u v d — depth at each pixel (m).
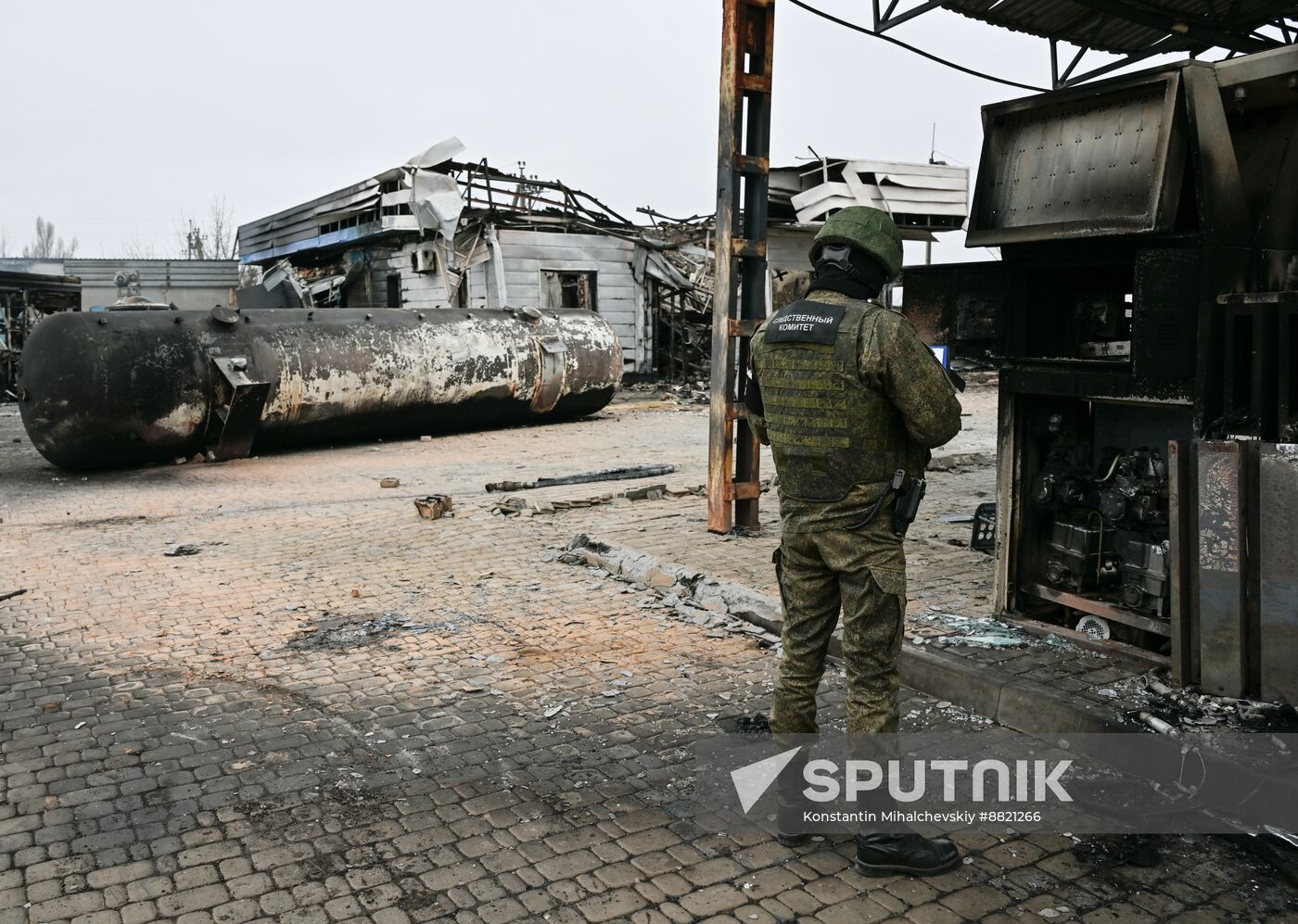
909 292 4.85
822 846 2.96
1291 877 2.71
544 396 14.48
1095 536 4.38
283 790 3.34
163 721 3.93
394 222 19.62
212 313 11.36
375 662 4.60
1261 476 3.29
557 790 3.33
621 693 4.19
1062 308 4.55
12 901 2.67
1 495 9.35
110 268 30.44
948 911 2.62
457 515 7.99
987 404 18.20
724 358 6.83
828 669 4.39
